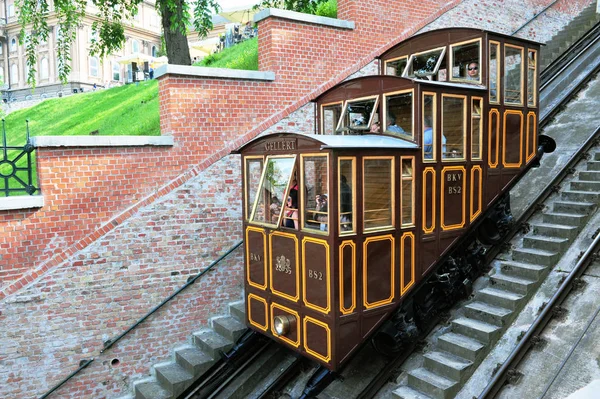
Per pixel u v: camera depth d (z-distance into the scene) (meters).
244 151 7.07
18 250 6.89
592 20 13.86
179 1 10.96
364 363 7.14
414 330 6.43
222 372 7.70
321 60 9.44
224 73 8.32
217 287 8.48
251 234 6.98
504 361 6.03
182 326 8.20
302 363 7.66
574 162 9.05
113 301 7.60
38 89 45.78
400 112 6.35
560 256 7.28
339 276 5.54
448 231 6.61
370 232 5.80
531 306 6.71
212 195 8.35
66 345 7.28
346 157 5.57
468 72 6.99
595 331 5.84
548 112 10.73
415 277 6.30
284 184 6.26
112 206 7.55
